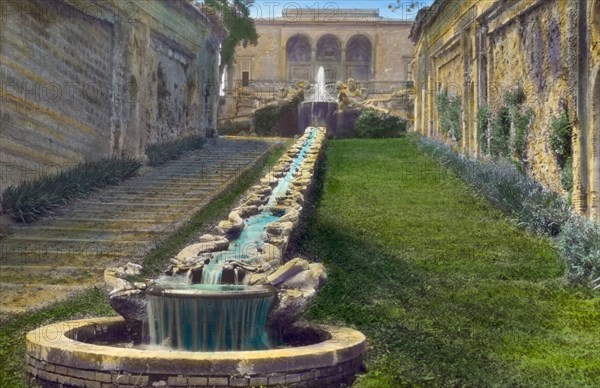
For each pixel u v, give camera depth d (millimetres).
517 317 7883
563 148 13359
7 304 8688
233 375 5043
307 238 10961
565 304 8477
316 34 58188
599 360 6547
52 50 15391
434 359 6395
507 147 17156
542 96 14812
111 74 18312
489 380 5902
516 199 13070
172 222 12547
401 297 8500
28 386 5562
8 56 13719
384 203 14172
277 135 34500
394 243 11180
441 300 8438
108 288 6469
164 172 18047
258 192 11914
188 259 6969
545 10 14578
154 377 5066
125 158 18094
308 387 5227
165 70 22250
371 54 58500
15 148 13961
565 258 9898
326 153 21172
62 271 10062
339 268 9602
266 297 6109
